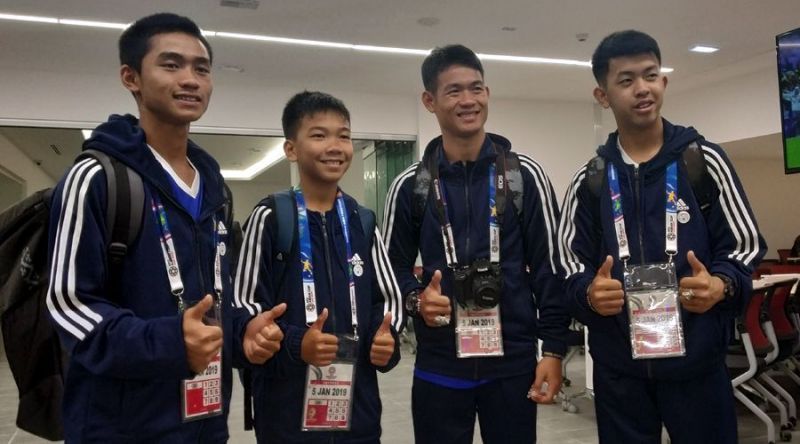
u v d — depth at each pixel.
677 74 7.87
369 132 8.33
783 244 10.87
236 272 1.67
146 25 1.33
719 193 1.61
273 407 1.65
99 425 1.17
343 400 1.65
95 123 7.06
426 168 1.98
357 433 1.67
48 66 6.66
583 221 1.79
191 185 1.41
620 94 1.64
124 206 1.23
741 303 1.54
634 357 1.58
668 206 1.64
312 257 1.73
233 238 1.75
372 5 5.14
